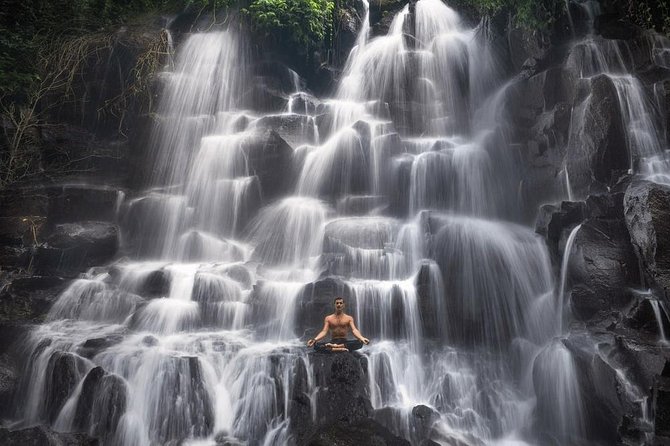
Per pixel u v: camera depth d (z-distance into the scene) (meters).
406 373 11.42
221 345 11.55
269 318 12.82
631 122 14.33
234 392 10.66
